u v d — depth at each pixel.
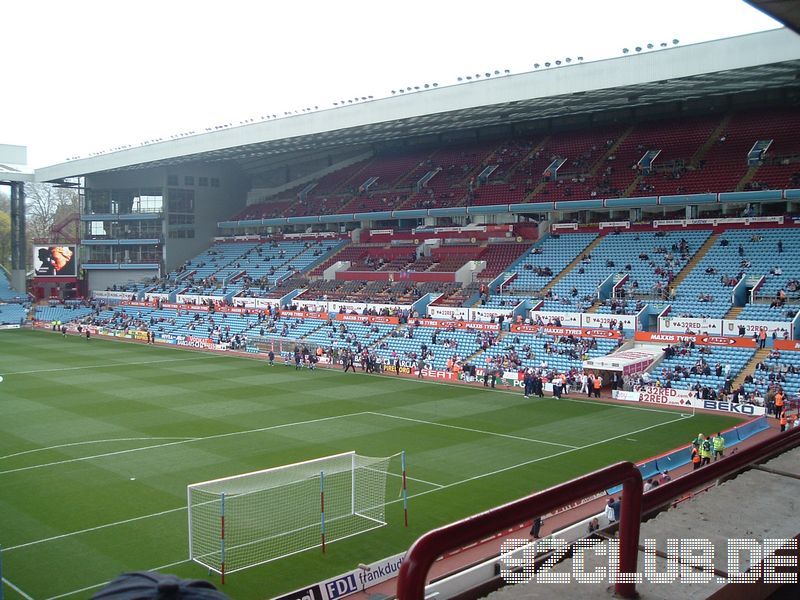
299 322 70.88
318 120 65.62
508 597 4.15
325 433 35.69
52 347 69.75
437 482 27.92
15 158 97.56
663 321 51.28
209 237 98.12
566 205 66.12
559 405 43.72
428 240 76.62
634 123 73.81
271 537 21.89
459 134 85.88
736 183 59.34
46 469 29.12
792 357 44.53
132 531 22.45
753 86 56.22
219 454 31.55
